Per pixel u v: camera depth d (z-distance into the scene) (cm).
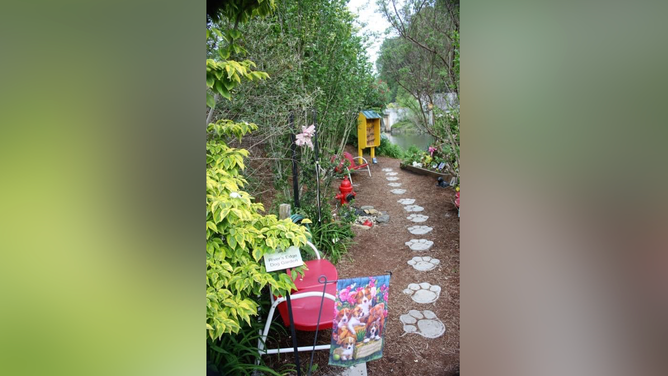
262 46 301
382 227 384
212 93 185
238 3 185
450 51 380
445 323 224
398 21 402
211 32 185
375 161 699
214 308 138
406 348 204
